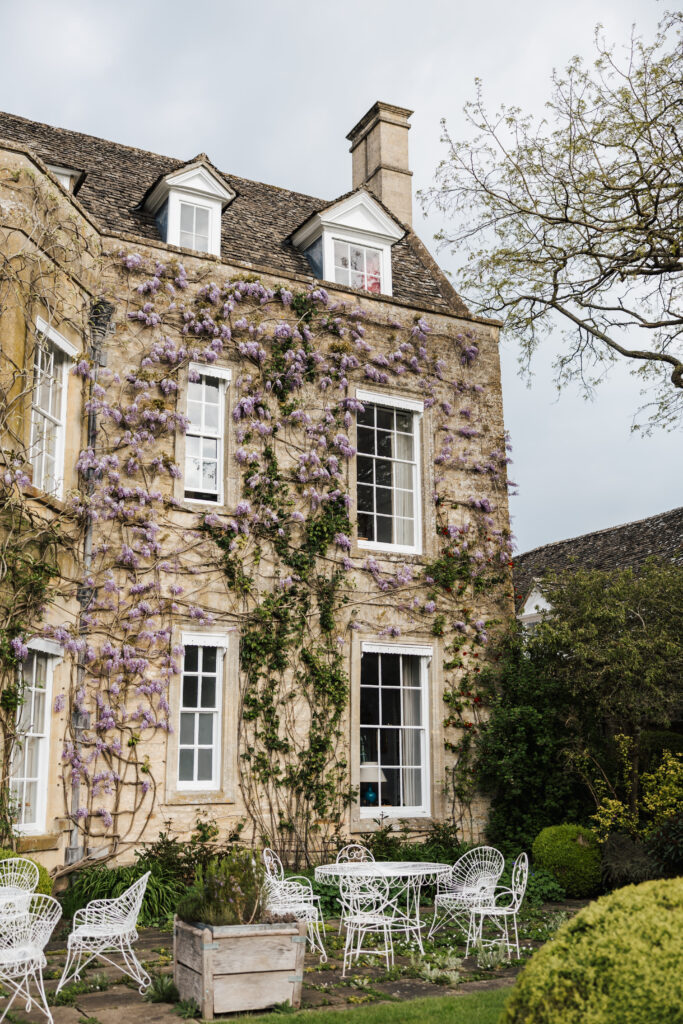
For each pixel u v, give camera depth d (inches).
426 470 543.5
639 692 457.4
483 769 510.9
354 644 492.4
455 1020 226.7
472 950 326.6
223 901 257.4
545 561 883.4
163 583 445.1
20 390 385.7
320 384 511.5
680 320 591.5
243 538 468.4
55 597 405.1
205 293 484.1
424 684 516.7
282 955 252.1
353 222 575.5
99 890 372.5
